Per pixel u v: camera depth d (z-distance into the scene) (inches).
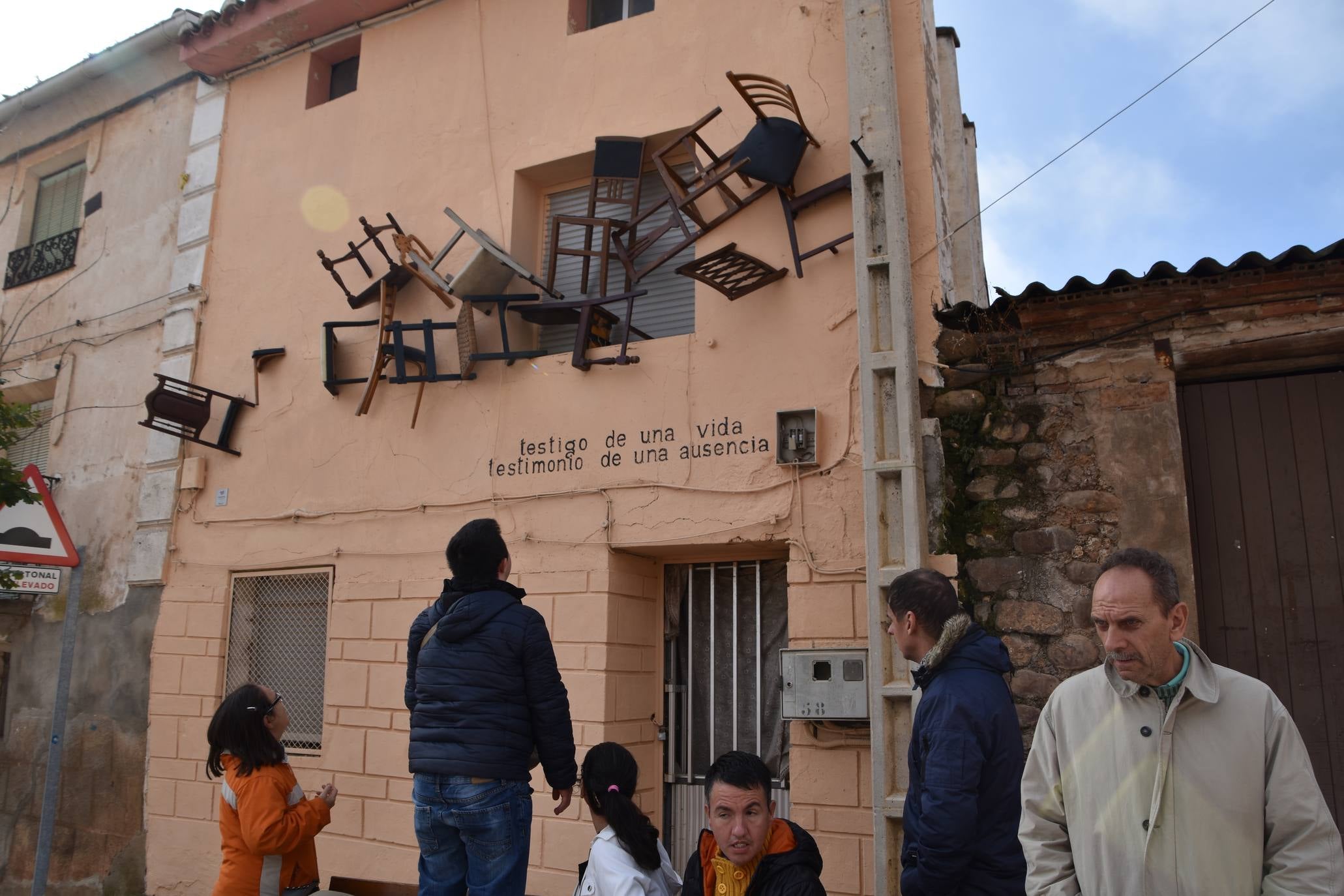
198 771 292.2
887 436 209.6
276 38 333.1
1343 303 190.2
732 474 232.7
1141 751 101.9
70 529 344.2
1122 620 100.8
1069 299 206.8
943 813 120.4
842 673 206.2
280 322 314.3
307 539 289.7
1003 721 127.8
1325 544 192.7
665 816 245.1
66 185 407.8
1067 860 107.8
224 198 340.2
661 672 251.9
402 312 291.0
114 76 380.2
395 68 311.9
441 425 275.1
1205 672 102.0
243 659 299.4
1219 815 97.2
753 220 245.1
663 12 270.1
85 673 324.2
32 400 390.0
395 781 258.1
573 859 230.5
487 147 288.0
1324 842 94.7
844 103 238.8
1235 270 193.8
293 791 181.8
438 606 169.2
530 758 161.9
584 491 249.4
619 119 269.3
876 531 203.5
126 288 359.3
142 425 296.7
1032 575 203.3
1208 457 204.1
